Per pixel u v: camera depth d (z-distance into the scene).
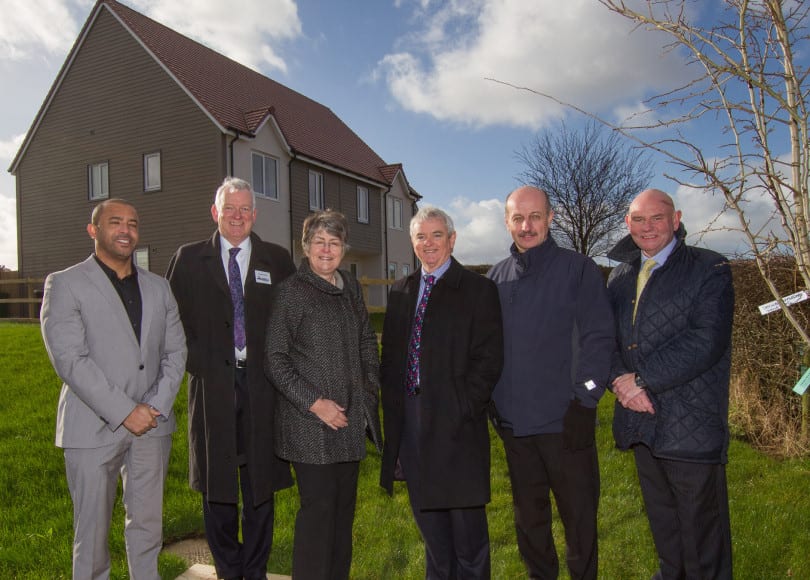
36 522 4.09
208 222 16.22
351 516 3.16
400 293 3.38
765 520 4.14
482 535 3.19
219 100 17.36
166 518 4.29
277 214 17.86
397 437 3.24
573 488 3.05
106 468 2.96
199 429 3.36
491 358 3.12
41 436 5.76
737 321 6.38
